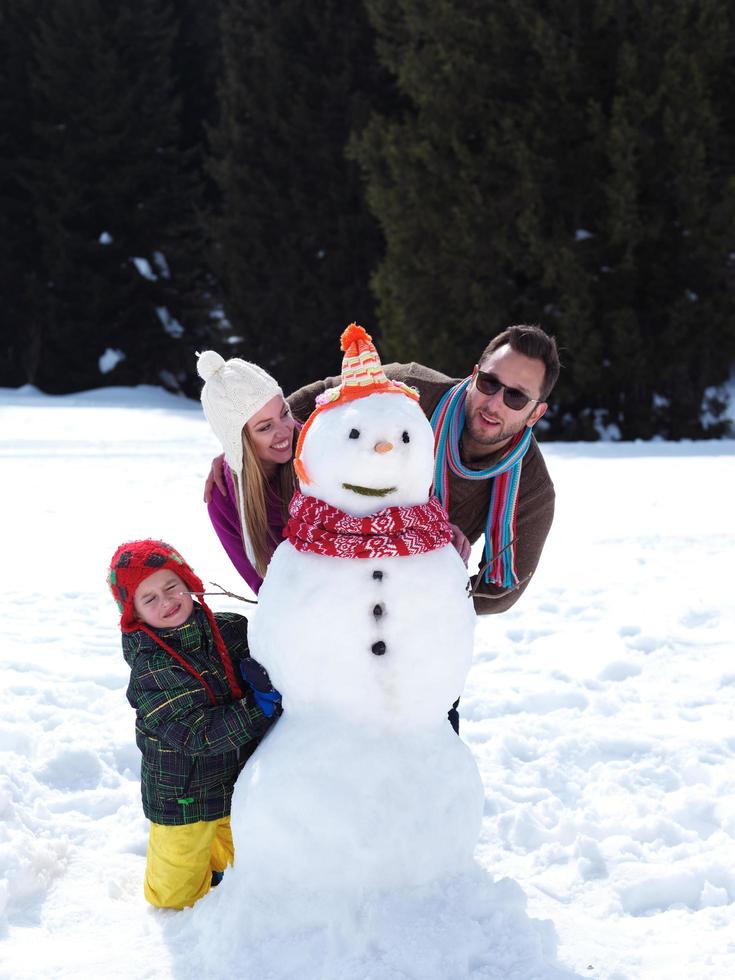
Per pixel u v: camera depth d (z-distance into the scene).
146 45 34.81
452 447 3.35
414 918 2.72
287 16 29.47
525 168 20.34
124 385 35.56
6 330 36.50
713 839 3.59
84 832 3.72
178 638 3.16
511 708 4.89
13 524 9.34
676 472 12.77
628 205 19.61
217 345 34.47
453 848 2.85
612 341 20.59
